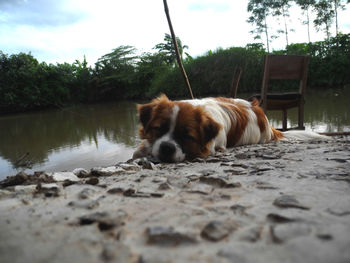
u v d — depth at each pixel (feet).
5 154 8.34
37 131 13.11
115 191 2.54
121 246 1.41
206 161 4.67
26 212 2.01
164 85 31.48
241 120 6.86
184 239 1.45
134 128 11.93
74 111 24.79
